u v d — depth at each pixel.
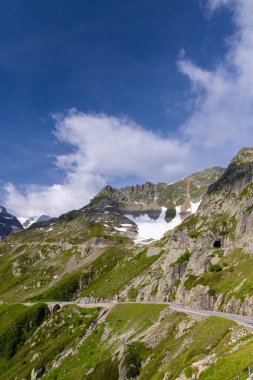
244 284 132.00
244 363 60.72
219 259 187.88
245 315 117.12
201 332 99.75
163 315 145.75
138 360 120.88
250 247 177.88
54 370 175.25
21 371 199.38
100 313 199.88
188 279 182.25
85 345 178.38
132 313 174.00
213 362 72.06
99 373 134.38
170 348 108.75
